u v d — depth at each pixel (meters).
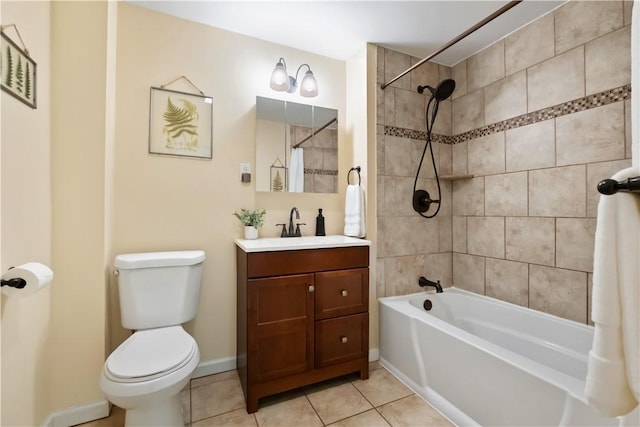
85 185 1.42
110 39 1.51
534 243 1.84
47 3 1.31
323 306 1.68
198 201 1.83
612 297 0.56
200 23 1.85
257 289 1.52
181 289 1.56
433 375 1.59
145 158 1.71
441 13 1.78
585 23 1.59
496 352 1.29
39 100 1.24
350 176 2.25
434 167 2.32
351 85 2.26
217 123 1.88
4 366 1.01
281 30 1.93
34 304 1.21
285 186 2.05
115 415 1.46
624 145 1.45
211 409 1.52
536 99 1.82
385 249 2.14
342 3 1.68
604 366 0.57
